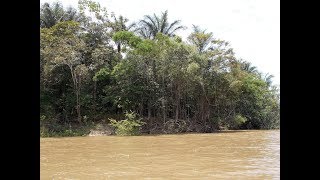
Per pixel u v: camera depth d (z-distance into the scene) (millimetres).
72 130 36500
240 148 23344
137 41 38250
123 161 17625
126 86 37969
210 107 42000
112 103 39719
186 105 40719
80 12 41469
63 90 38688
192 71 37656
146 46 37531
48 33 36438
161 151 21781
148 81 38750
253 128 48406
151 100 38844
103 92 40000
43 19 41531
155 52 38375
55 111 37781
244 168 15289
